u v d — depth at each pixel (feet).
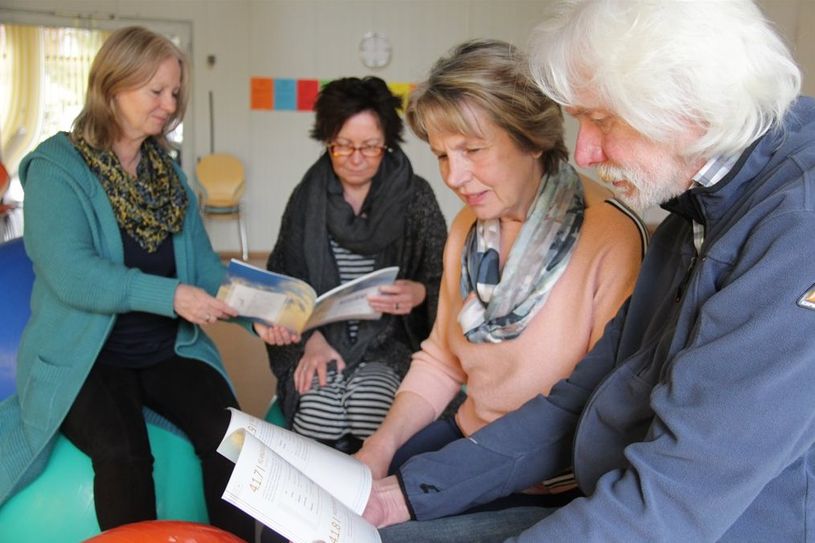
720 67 2.56
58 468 5.57
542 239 4.38
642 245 4.21
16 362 6.34
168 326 6.48
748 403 2.48
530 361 4.43
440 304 5.27
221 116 23.18
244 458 2.98
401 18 23.57
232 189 22.75
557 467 3.96
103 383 5.94
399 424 4.95
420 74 4.65
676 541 2.65
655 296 3.64
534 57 3.15
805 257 2.43
